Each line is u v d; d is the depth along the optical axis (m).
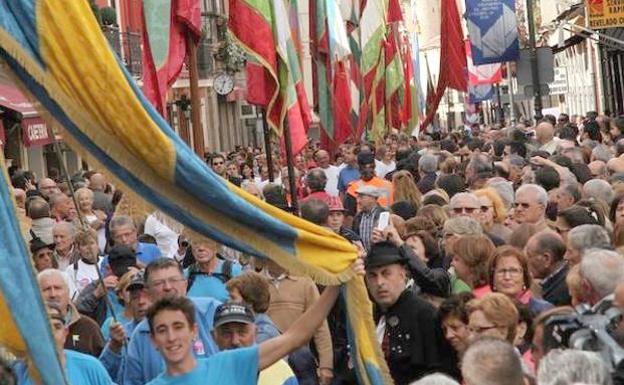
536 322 12.53
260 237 12.15
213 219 11.98
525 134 38.03
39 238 19.17
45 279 14.45
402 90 52.88
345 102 38.09
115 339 14.51
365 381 12.54
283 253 12.22
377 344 12.53
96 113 11.60
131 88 11.62
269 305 16.66
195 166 11.76
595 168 27.25
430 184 30.06
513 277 15.34
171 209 11.85
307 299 16.98
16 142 47.38
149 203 11.81
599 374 9.83
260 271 17.05
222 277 17.22
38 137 41.72
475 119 86.00
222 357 12.20
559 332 12.25
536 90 42.03
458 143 48.56
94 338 15.49
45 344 11.31
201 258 17.16
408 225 18.75
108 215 26.38
